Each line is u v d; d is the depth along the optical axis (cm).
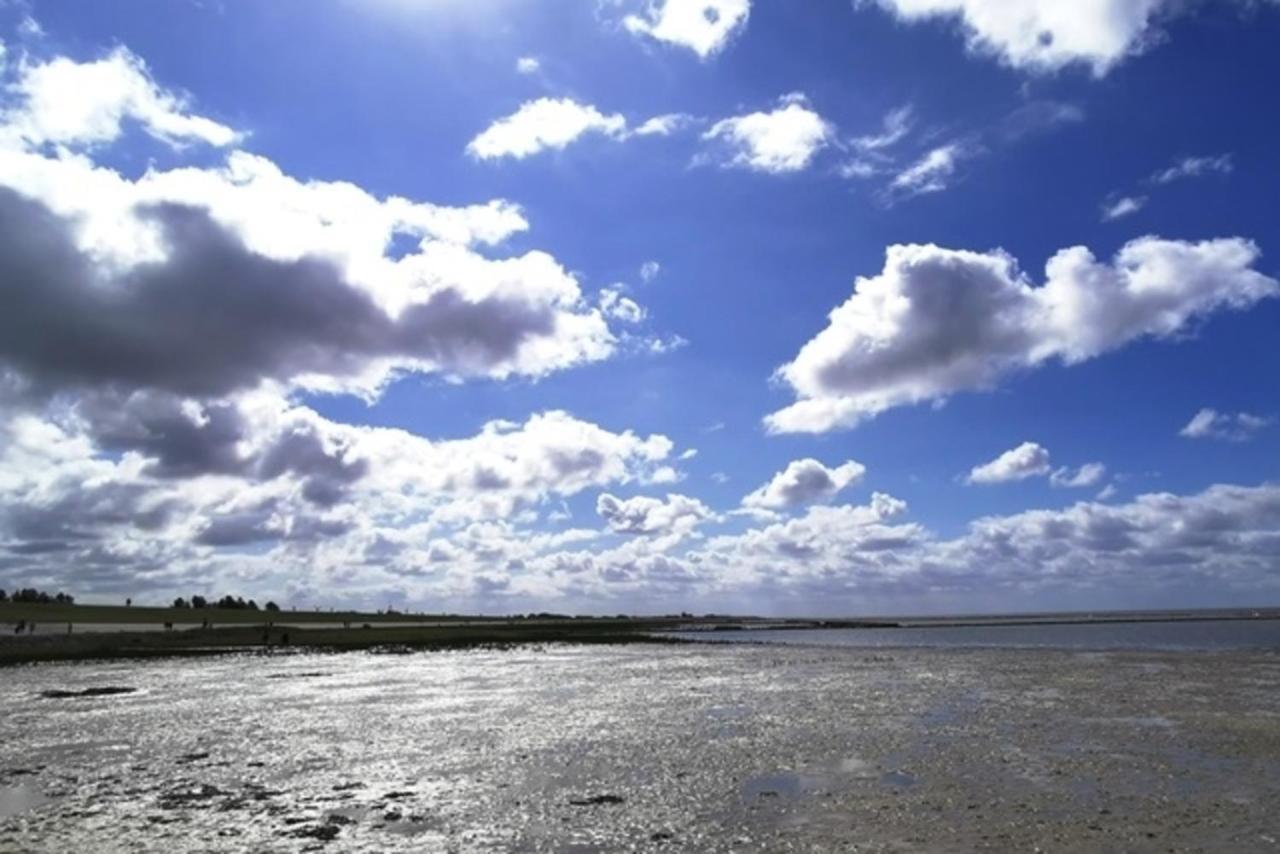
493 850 1373
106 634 8138
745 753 2177
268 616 16675
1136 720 2652
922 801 1639
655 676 4650
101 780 1947
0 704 3497
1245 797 1636
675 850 1358
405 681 4503
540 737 2505
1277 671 4366
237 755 2264
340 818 1571
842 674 4584
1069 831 1417
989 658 5712
